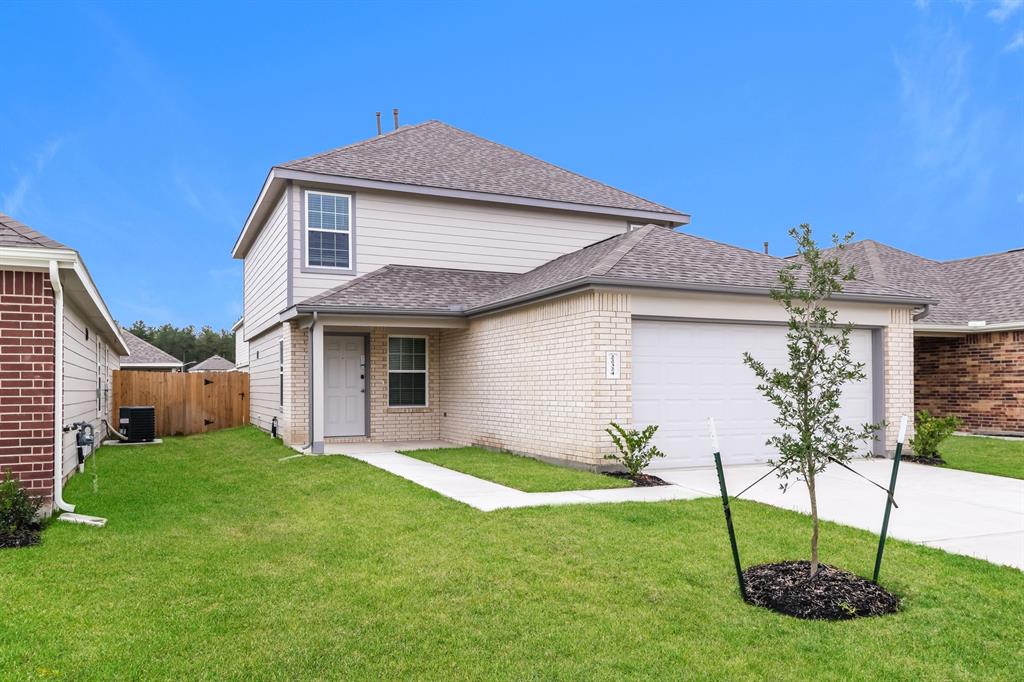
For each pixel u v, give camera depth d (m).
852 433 5.45
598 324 10.48
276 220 16.95
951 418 12.16
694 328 11.40
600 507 7.88
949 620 4.66
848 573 5.41
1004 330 16.62
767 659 4.09
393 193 16.34
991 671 3.96
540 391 12.00
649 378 11.03
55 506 7.85
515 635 4.39
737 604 4.95
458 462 11.72
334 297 13.92
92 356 14.49
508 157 19.70
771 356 11.97
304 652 4.16
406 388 16.14
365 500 8.55
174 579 5.54
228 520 7.77
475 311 13.86
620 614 4.74
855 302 12.35
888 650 4.22
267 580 5.51
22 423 7.43
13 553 6.27
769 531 6.88
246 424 21.91
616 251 11.98
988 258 21.05
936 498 8.77
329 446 14.82
